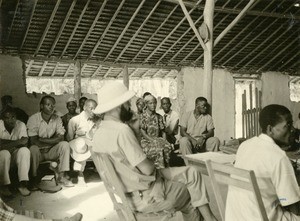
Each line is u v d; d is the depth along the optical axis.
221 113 11.01
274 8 9.22
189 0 8.39
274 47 10.45
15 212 2.73
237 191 2.56
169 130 7.31
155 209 3.08
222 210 2.67
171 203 3.12
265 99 11.44
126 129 2.97
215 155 3.95
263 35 9.97
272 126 2.51
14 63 8.46
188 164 3.96
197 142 6.73
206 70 7.14
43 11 7.52
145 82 13.29
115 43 8.92
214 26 9.29
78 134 6.41
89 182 6.45
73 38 8.52
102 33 8.58
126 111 3.17
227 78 11.04
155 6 8.13
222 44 9.97
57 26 8.02
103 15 8.14
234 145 5.28
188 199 3.24
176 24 8.89
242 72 11.20
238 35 9.67
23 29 7.84
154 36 9.13
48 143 6.17
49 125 6.25
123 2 7.82
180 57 10.16
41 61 8.88
